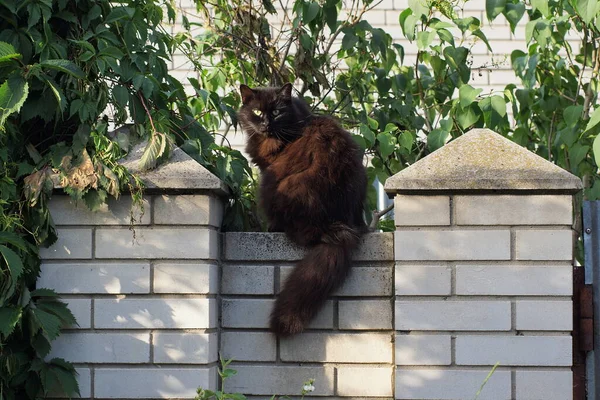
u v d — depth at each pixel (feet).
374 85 14.38
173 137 11.73
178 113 12.55
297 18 13.37
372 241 11.64
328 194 11.76
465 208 11.30
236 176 11.99
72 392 11.12
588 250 11.59
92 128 11.43
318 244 11.63
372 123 13.44
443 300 11.30
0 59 10.78
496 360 11.23
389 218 14.47
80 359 11.32
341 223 11.68
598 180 13.38
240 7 13.66
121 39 12.09
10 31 11.44
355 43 13.47
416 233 11.34
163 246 11.33
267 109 12.50
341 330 11.59
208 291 11.30
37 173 11.30
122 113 11.79
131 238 11.35
